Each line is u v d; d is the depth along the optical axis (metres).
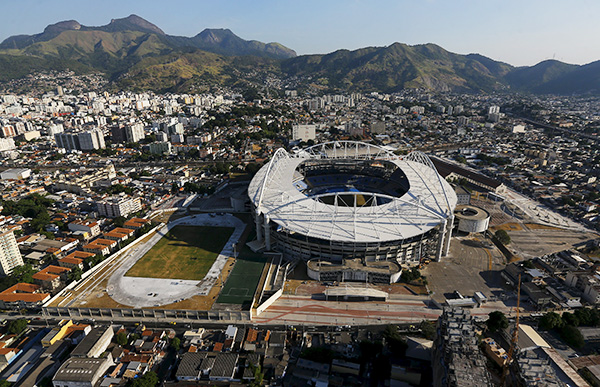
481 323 139.75
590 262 182.75
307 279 171.38
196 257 190.38
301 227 177.75
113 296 158.50
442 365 96.88
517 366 96.81
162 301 154.50
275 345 126.12
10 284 165.50
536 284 159.75
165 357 124.69
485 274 174.25
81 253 187.38
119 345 129.12
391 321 142.50
